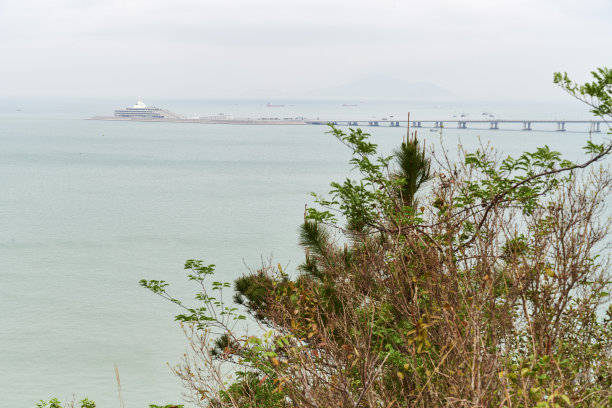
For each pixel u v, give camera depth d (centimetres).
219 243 11681
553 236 682
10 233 13362
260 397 671
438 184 804
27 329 7031
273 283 736
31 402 5072
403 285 636
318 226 899
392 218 788
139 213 15988
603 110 656
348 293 674
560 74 669
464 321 504
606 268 697
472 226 764
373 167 877
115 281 9269
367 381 471
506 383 436
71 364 5888
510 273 626
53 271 10050
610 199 5078
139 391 5169
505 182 776
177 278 9156
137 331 6844
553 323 596
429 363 552
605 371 573
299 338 575
